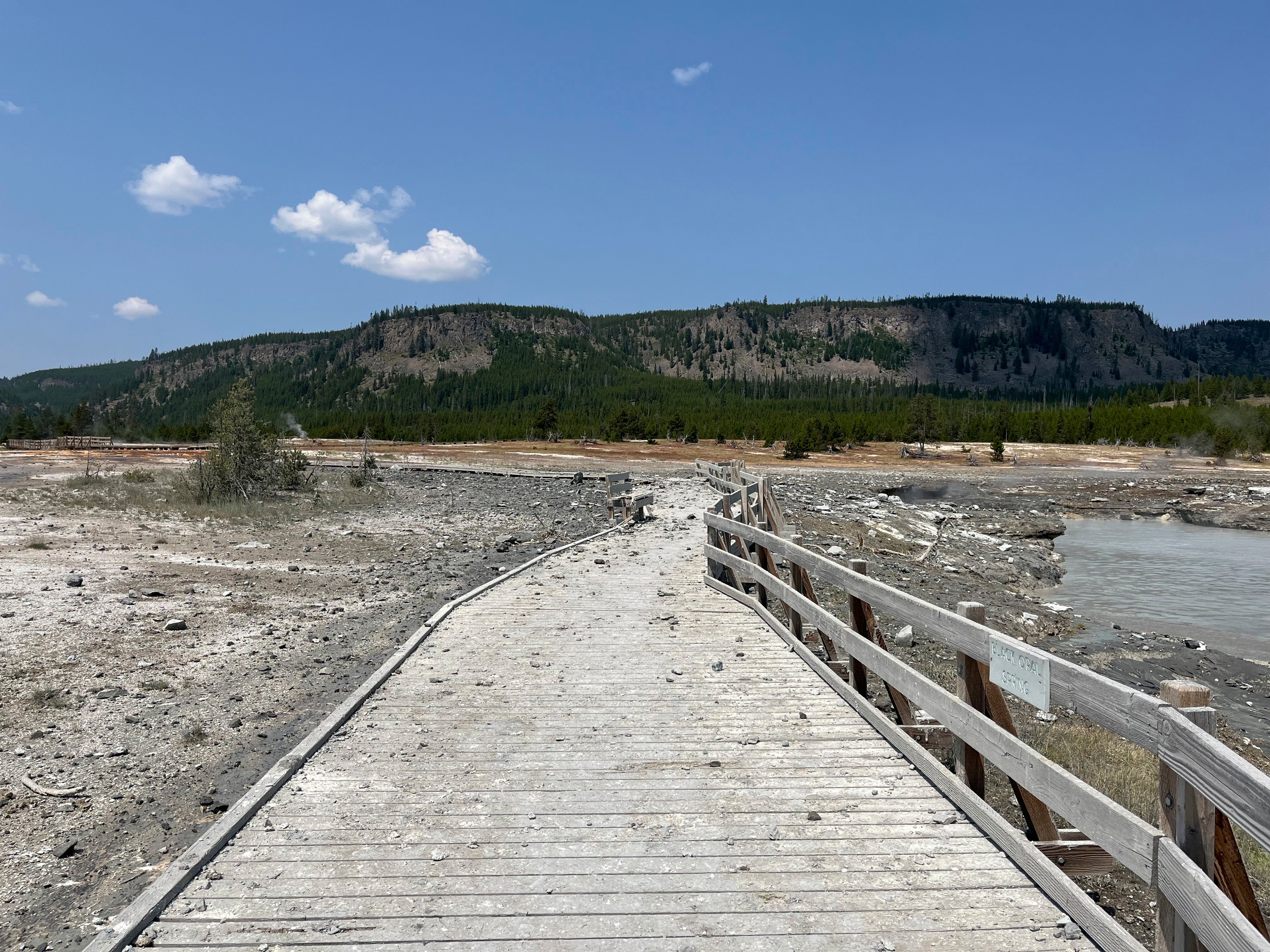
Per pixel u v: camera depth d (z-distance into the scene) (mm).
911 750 5570
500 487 36438
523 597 12047
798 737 6145
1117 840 3291
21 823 5285
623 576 14008
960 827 4629
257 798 4867
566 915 3734
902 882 4020
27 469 38500
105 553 15703
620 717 6633
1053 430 104000
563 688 7430
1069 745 8242
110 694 7715
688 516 23812
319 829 4598
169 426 99312
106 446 71688
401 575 15031
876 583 6297
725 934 3588
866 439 92000
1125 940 3234
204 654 9273
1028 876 4043
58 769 6109
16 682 7910
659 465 56875
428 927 3625
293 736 6879
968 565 22969
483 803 4953
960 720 4863
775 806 4918
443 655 8688
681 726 6414
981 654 4559
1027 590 21766
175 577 13695
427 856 4285
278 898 3867
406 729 6336
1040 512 43344
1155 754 3012
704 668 8133
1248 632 17094
